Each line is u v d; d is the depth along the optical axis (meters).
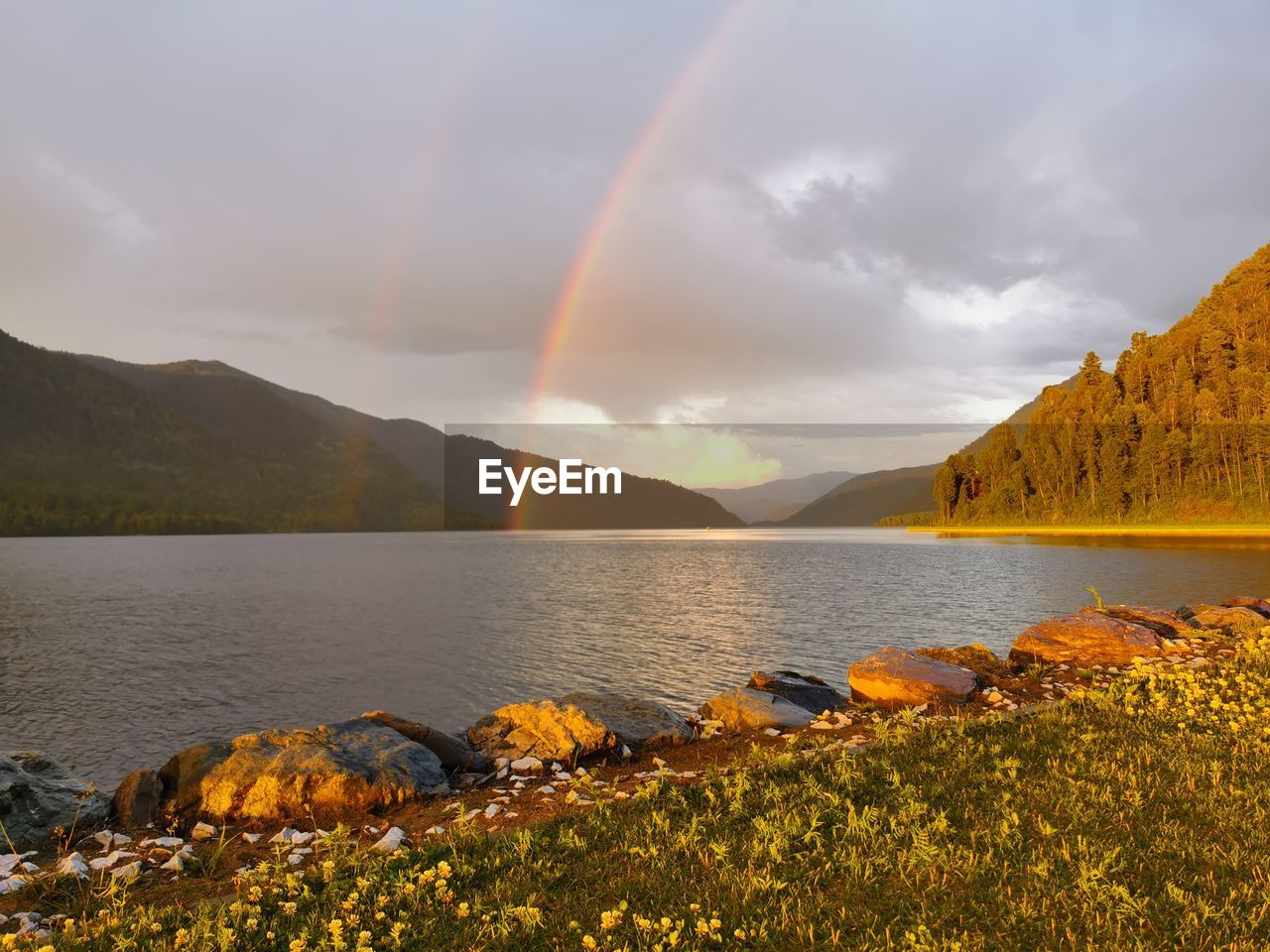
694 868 6.48
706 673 28.78
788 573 79.31
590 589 68.38
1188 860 6.28
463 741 12.14
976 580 63.28
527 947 5.35
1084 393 184.62
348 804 9.02
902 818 7.20
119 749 23.64
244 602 66.06
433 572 100.75
